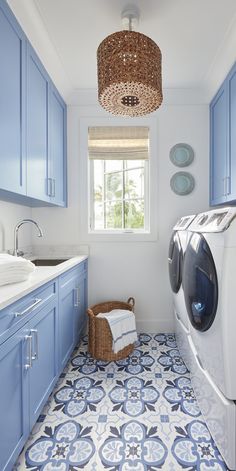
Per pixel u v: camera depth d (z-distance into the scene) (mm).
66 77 2119
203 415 1401
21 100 1490
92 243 2514
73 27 1586
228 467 1130
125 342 2045
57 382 1740
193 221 1622
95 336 2037
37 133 1738
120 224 2621
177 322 2115
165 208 2463
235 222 1075
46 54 1773
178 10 1458
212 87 2197
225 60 1848
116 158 2471
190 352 1654
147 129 2453
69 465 1170
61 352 1722
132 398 1595
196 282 1328
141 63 1309
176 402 1557
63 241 2510
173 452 1229
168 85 2260
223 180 2055
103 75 1373
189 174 2434
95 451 1234
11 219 2068
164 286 2514
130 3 1413
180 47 1757
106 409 1503
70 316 1944
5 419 1011
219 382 1154
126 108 1559
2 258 1297
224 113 2023
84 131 2447
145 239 2479
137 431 1346
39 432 1339
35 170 1706
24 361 1163
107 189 2611
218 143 2178
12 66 1381
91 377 1812
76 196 2486
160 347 2236
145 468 1155
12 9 1366
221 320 1078
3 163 1289
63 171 2357
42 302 1379
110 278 2525
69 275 1908
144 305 2527
